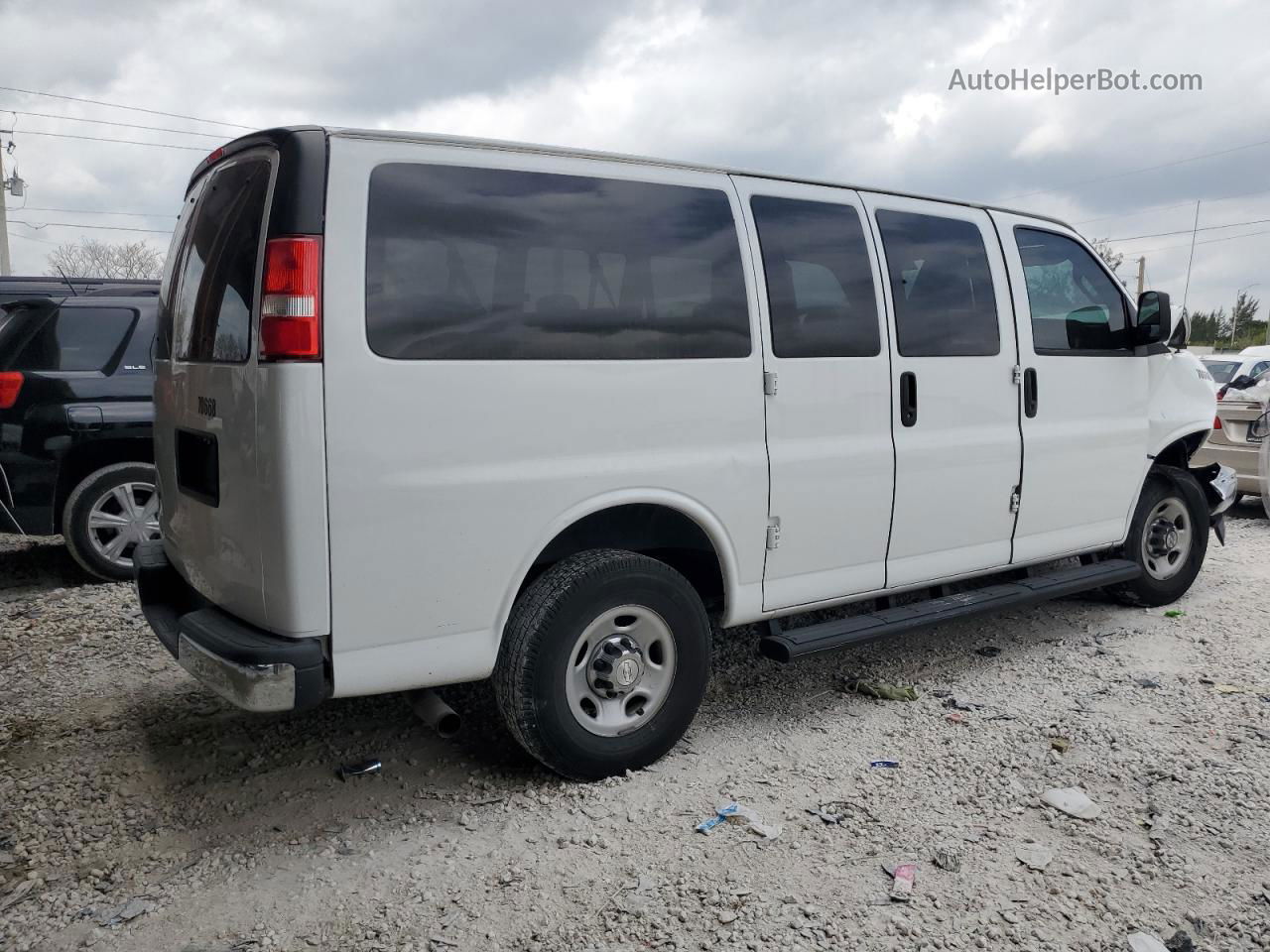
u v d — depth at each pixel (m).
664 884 2.89
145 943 2.64
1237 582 6.62
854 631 4.14
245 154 3.27
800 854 3.06
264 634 3.04
